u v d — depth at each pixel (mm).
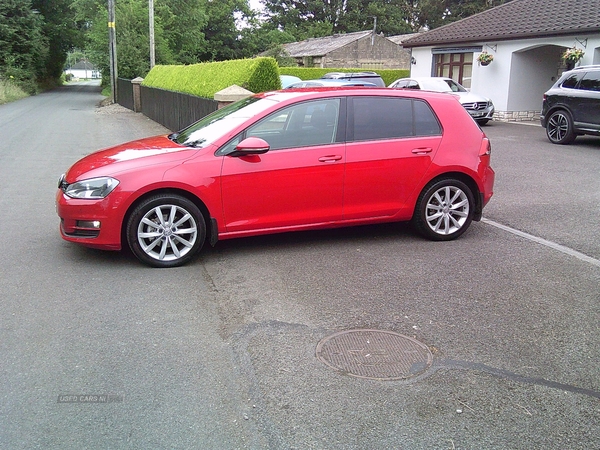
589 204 8250
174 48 45438
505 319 4535
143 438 3066
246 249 6262
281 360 3873
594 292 5074
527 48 19969
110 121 21984
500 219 7523
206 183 5617
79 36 55656
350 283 5254
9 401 3385
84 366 3785
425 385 3586
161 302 4832
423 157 6336
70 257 5949
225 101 11953
